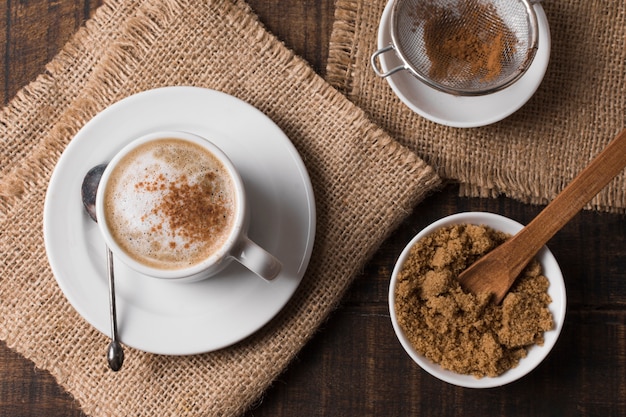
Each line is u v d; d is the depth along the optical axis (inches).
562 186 23.4
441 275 21.9
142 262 20.2
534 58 22.5
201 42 23.0
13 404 23.6
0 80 23.8
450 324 22.1
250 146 21.8
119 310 21.7
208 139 21.8
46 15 23.8
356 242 22.8
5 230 23.0
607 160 21.5
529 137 23.4
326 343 23.6
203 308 21.7
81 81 23.3
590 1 23.3
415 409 23.5
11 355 23.6
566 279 23.6
